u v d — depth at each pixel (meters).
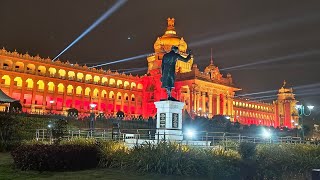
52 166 19.27
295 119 156.25
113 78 124.31
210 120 79.88
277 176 23.44
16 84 99.31
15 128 41.66
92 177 17.50
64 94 108.25
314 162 26.33
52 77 105.88
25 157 19.45
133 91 127.44
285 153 26.52
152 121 70.50
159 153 19.88
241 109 153.00
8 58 97.75
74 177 17.39
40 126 47.81
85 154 20.95
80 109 111.56
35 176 17.47
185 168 19.03
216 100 126.38
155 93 123.81
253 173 22.47
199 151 21.08
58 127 31.67
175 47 28.17
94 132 42.47
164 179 17.55
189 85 117.94
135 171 19.52
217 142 33.66
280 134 75.94
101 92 118.56
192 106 115.25
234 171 21.14
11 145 33.12
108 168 20.80
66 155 19.80
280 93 165.75
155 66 127.62
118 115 93.31
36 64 104.00
